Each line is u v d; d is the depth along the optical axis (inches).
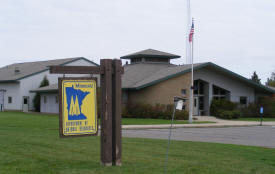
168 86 1407.5
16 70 2086.6
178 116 1325.0
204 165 378.3
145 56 1761.8
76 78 350.0
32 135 645.3
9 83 2006.6
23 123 1008.2
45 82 1936.5
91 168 347.6
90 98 357.1
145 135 762.2
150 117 1365.7
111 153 357.7
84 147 489.4
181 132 856.3
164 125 1055.6
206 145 557.0
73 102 348.8
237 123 1192.2
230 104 1497.3
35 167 350.3
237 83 1595.7
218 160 415.2
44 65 2134.6
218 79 1553.9
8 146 484.4
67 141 557.6
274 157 453.4
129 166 361.7
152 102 1381.6
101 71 351.3
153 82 1363.2
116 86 356.8
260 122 1255.5
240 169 365.1
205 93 1547.7
